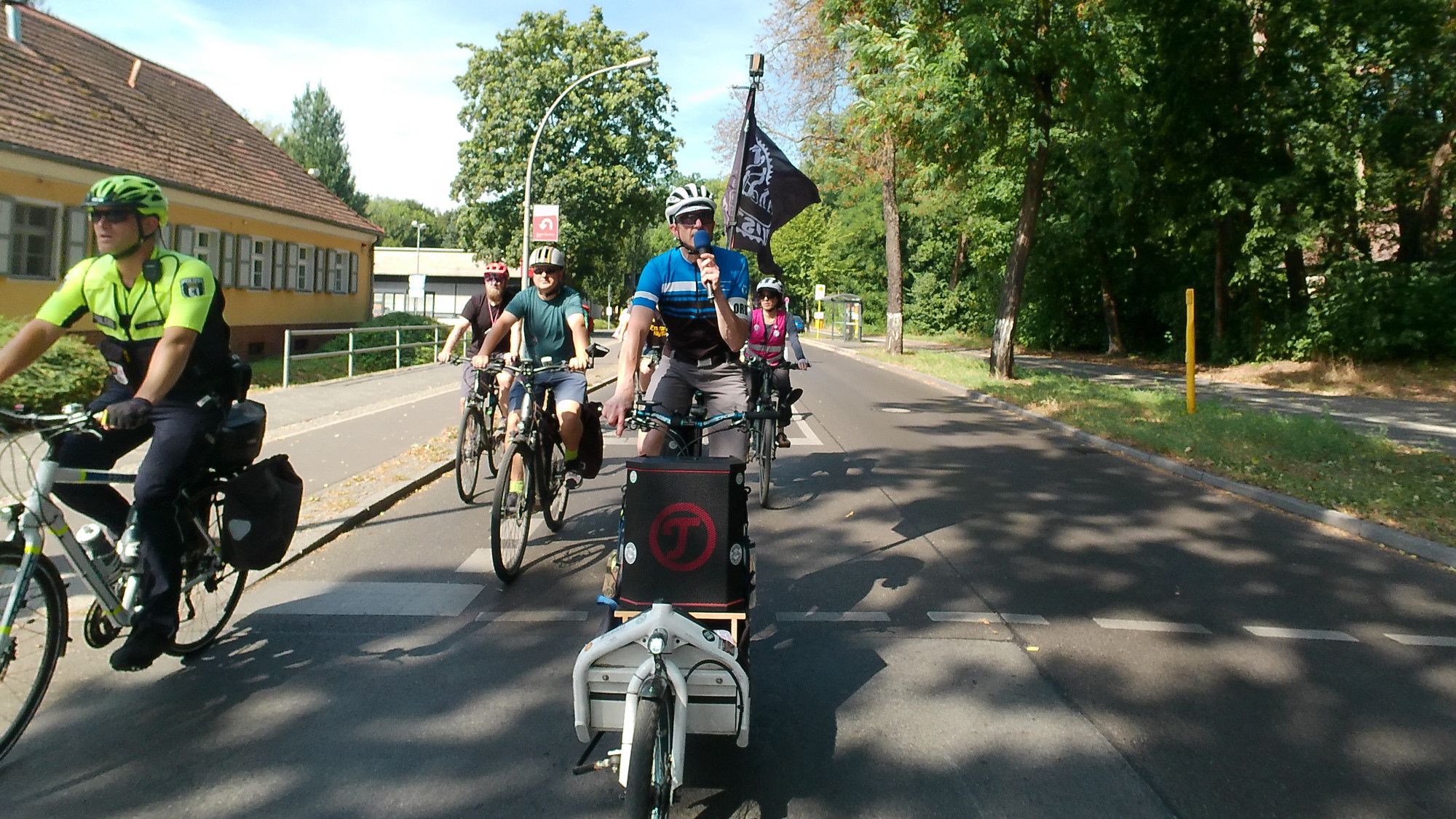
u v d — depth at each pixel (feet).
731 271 14.53
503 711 13.34
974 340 146.30
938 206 145.28
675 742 10.03
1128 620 17.76
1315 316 79.41
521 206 137.18
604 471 31.99
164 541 13.03
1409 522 25.20
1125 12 62.44
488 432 28.37
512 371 21.67
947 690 14.32
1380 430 43.75
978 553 22.40
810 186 21.11
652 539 11.51
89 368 35.68
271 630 16.47
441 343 89.76
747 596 11.95
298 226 91.15
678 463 11.60
